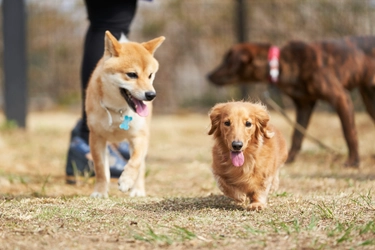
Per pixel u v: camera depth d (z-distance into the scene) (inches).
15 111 500.4
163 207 185.9
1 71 668.7
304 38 590.9
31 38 666.8
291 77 325.4
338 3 572.7
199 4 647.1
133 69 214.4
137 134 218.8
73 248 135.4
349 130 314.2
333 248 134.3
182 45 653.9
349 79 329.1
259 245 137.0
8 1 496.7
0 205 181.8
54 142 424.5
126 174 209.6
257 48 339.0
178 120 594.9
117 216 168.4
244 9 575.5
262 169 187.3
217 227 155.6
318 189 231.1
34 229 151.6
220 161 190.1
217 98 648.4
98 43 252.2
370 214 167.8
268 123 206.7
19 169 302.8
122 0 251.9
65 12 666.8
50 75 678.5
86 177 257.8
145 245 138.6
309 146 401.4
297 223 155.3
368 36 342.0
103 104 214.8
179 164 332.5
